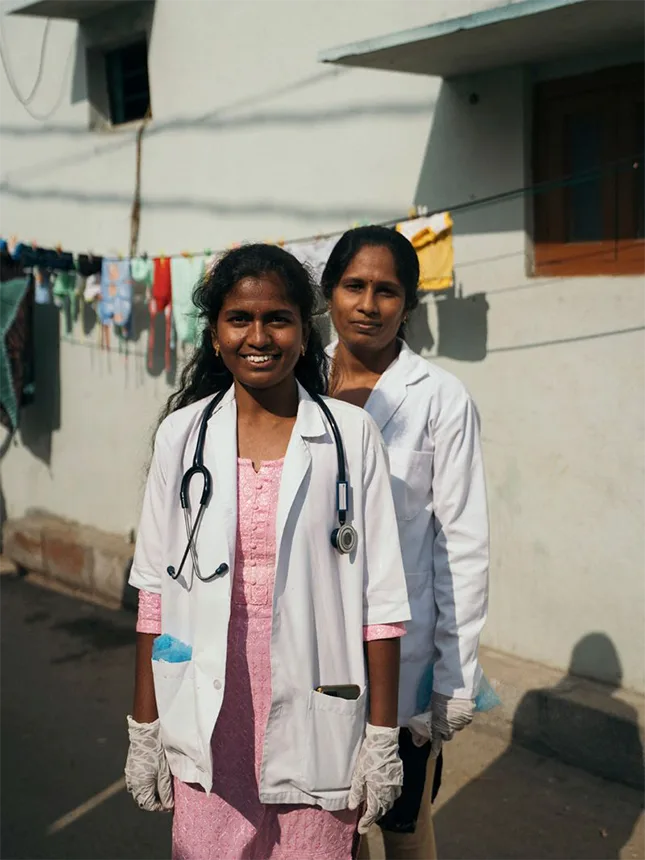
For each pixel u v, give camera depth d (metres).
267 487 1.87
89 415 6.28
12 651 5.24
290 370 1.88
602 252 3.74
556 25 3.22
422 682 2.32
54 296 5.79
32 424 6.76
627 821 3.36
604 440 3.75
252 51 4.90
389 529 1.92
